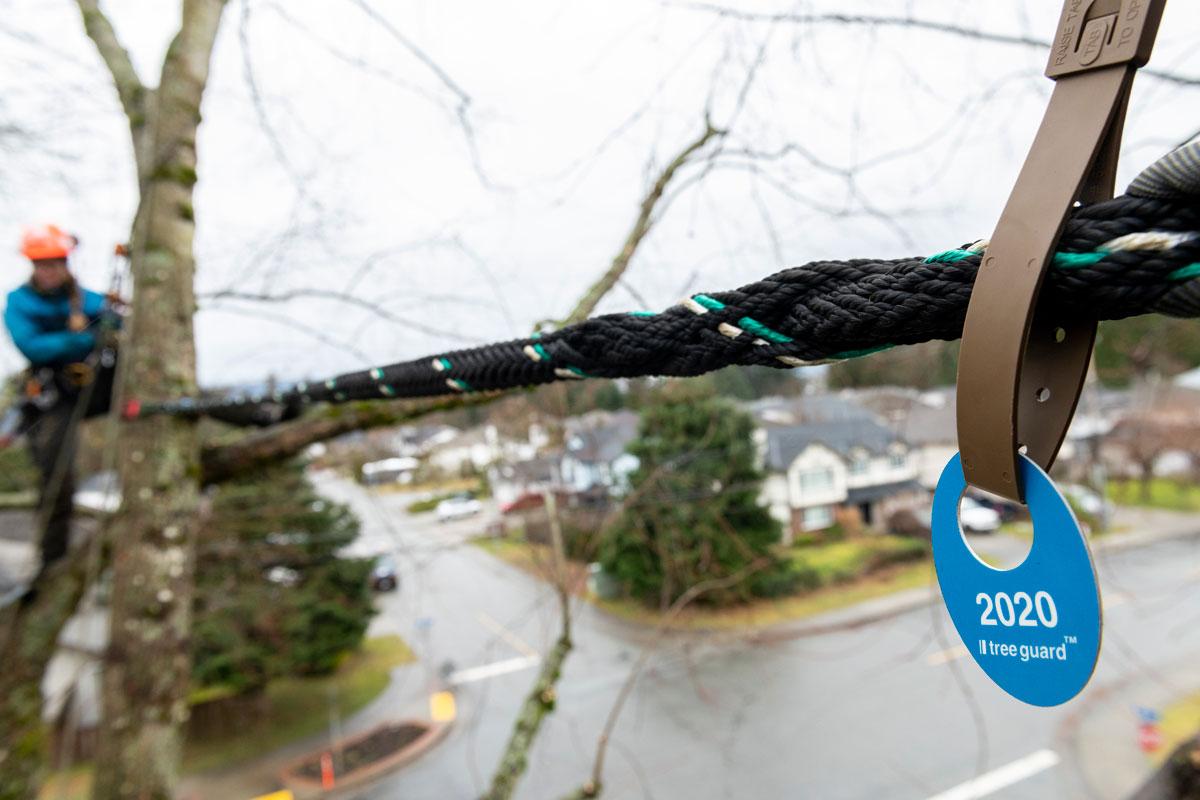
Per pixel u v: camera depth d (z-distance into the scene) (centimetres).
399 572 1255
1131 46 46
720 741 961
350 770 984
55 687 852
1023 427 55
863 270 63
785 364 76
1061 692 53
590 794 477
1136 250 44
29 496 460
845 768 920
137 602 293
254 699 1108
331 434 328
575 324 95
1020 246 48
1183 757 571
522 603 1155
